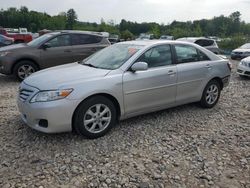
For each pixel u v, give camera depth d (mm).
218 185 3480
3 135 4695
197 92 5941
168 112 6012
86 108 4406
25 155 4070
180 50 5672
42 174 3627
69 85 4273
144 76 4969
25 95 4441
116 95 4668
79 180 3518
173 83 5414
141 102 5031
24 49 9086
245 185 3488
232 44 33500
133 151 4254
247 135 4941
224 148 4426
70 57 9781
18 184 3414
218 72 6227
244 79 10609
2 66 8898
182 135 4875
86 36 10188
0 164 3832
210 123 5477
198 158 4090
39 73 4910
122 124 5273
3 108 6129
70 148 4285
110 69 4859
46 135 4691
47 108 4129
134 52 5094
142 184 3459
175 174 3684
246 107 6617
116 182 3488
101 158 4031
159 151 4273
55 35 9625
